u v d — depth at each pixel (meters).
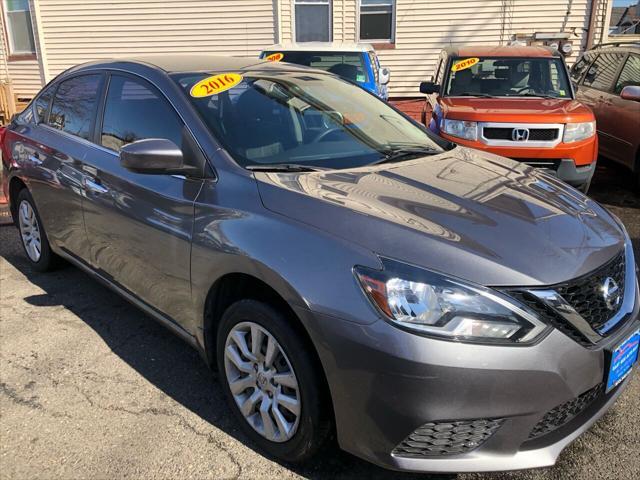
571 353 2.13
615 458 2.58
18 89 14.38
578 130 5.98
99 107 3.69
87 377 3.24
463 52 7.63
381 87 9.44
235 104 3.16
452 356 2.01
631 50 7.59
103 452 2.63
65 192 3.86
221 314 2.83
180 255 2.84
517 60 7.39
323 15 12.56
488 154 3.61
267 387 2.53
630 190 7.37
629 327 2.40
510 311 2.07
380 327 2.07
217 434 2.76
